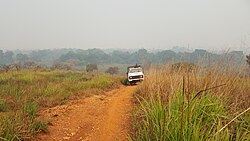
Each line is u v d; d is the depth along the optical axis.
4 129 5.98
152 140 4.93
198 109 5.33
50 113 9.19
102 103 11.16
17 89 12.51
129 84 21.81
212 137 4.23
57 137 6.94
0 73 23.44
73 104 10.75
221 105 5.74
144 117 6.80
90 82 17.12
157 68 10.97
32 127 6.86
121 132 7.00
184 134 4.30
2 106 8.94
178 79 7.66
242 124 5.37
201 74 7.49
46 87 13.96
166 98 6.61
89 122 8.32
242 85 7.25
